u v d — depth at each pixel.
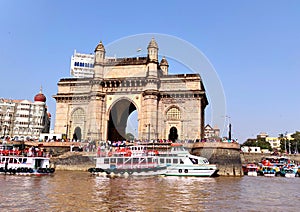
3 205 22.88
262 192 34.88
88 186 35.06
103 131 73.44
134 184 38.25
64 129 77.12
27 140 71.94
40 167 50.56
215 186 38.31
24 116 123.25
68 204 23.62
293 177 67.56
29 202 24.14
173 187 35.97
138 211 21.84
